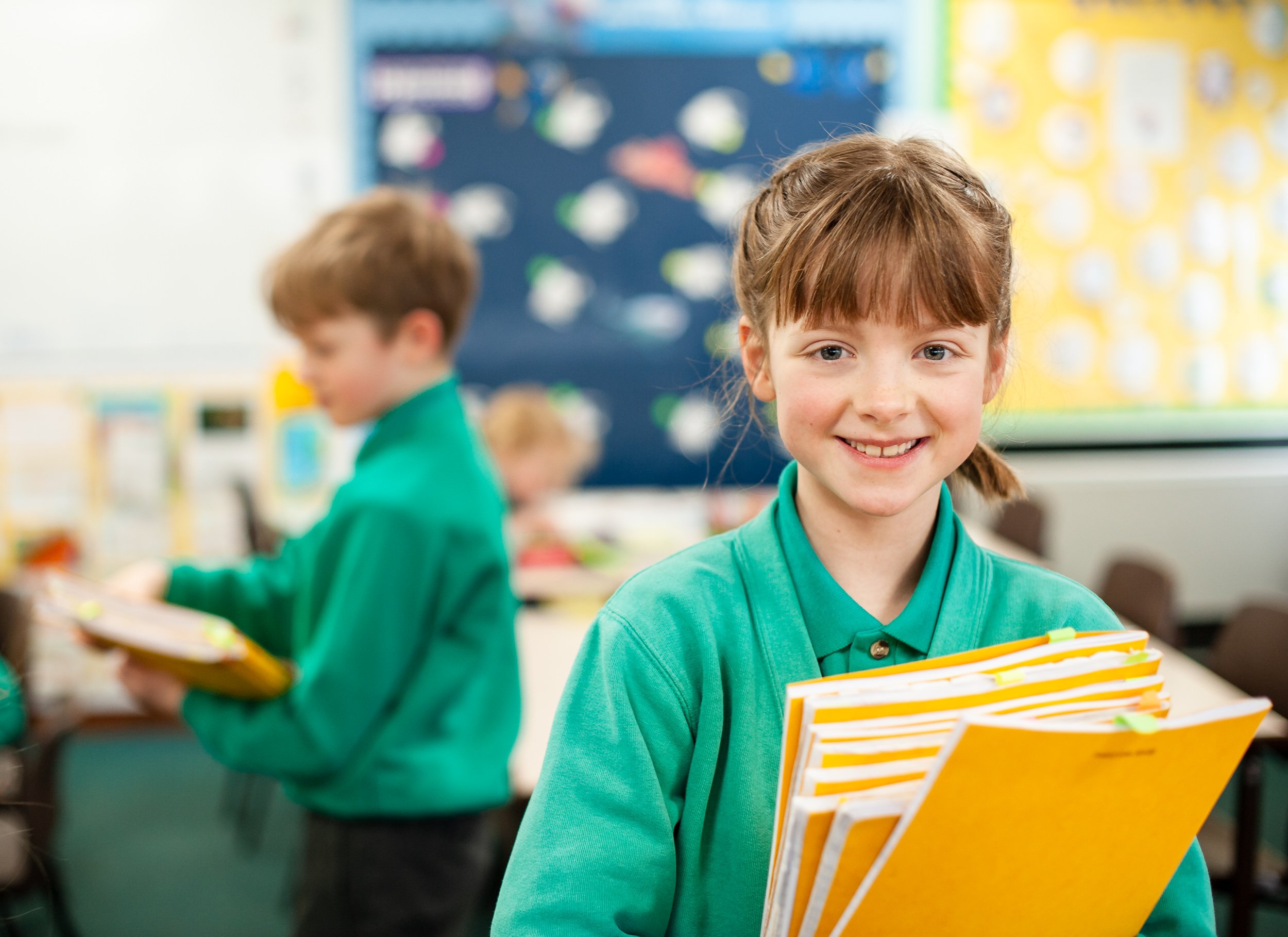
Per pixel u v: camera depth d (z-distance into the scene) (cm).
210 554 383
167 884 269
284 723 116
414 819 122
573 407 407
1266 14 423
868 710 51
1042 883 52
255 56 372
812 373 57
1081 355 427
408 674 123
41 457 372
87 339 371
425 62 383
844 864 47
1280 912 240
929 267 54
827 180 58
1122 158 421
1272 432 441
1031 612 65
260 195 376
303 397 198
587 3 389
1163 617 232
